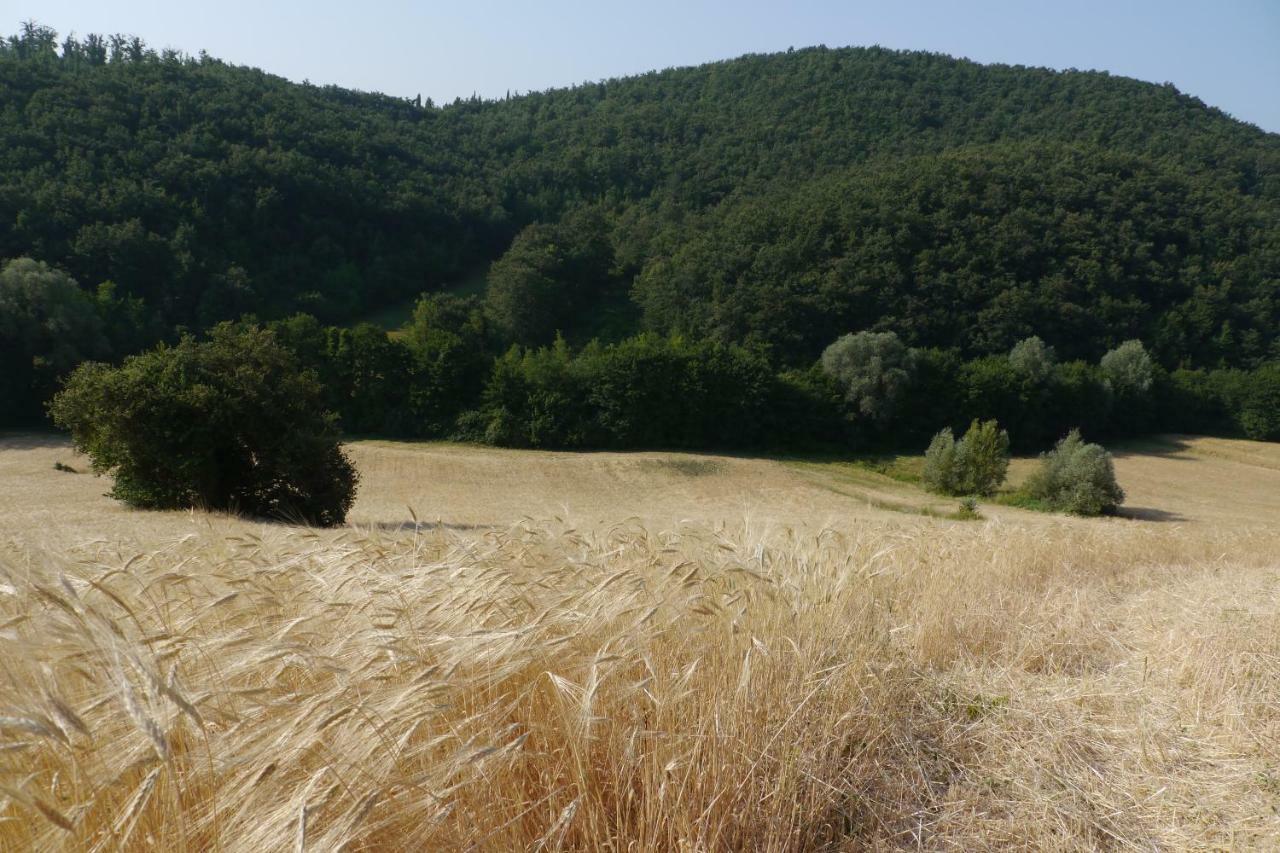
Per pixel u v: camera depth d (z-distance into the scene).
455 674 2.74
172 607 3.12
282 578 3.63
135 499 19.08
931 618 5.47
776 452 47.81
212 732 2.21
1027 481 36.72
